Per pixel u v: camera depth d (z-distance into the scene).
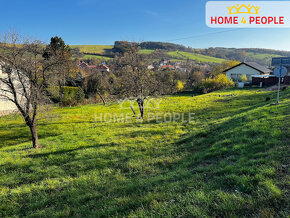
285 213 2.48
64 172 6.22
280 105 9.63
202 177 4.21
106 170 5.96
